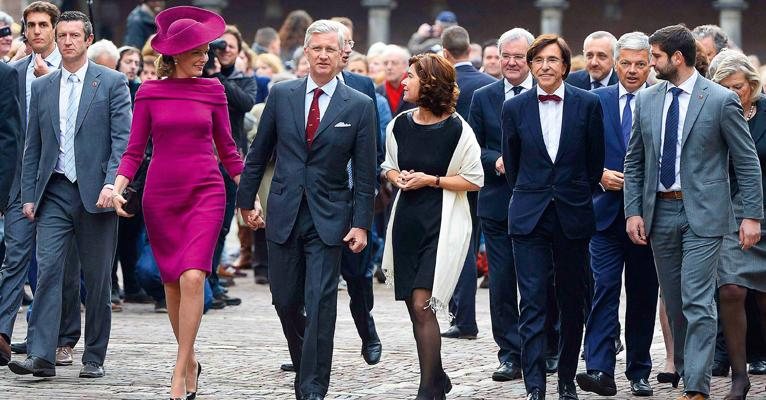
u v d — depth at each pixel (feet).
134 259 106.32
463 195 65.72
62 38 74.18
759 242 71.41
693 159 67.62
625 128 74.69
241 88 104.53
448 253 64.69
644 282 72.23
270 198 66.03
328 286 65.10
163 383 72.28
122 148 73.92
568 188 67.51
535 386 66.64
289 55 155.33
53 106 74.23
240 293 115.65
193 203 65.26
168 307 66.90
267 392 70.28
